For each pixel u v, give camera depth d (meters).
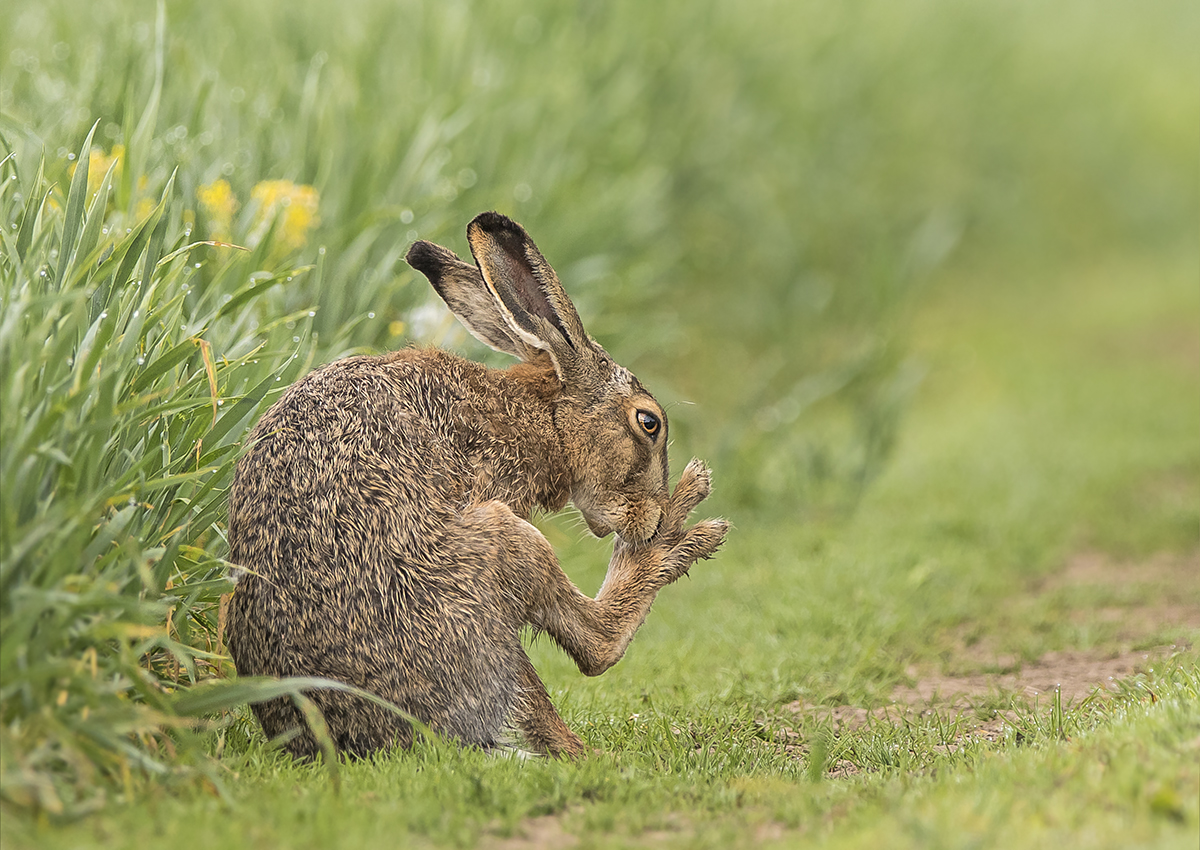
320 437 7.20
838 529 14.53
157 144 10.66
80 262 7.28
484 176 15.18
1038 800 5.97
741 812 6.41
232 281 9.36
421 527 7.14
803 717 9.02
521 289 8.20
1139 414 19.56
